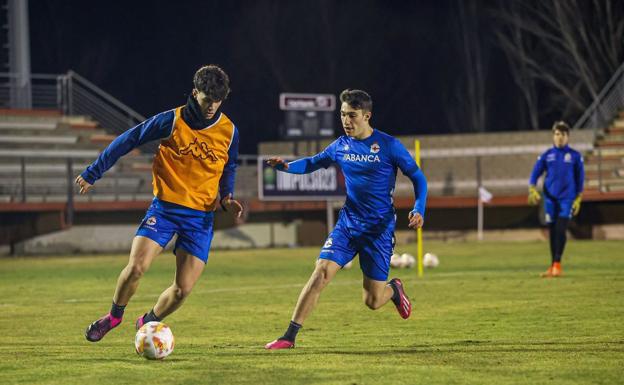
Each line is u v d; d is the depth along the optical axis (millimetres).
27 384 11648
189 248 13953
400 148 14750
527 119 81500
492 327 17969
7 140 58969
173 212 13797
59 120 62719
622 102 65375
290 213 59812
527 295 24297
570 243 53188
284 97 61344
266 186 53406
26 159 58688
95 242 55375
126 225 56219
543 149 62688
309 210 59844
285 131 61469
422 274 32625
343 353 14219
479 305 22156
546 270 33562
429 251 48844
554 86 79250
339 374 12148
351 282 30438
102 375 12219
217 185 14047
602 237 58562
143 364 13117
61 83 63969
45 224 54094
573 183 29797
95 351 14930
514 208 60094
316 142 64125
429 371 12359
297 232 59938
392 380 11688
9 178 56719
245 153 89125
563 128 29625
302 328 18359
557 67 77750
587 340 15688
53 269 40500
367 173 14703
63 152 60250
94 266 42281
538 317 19469
